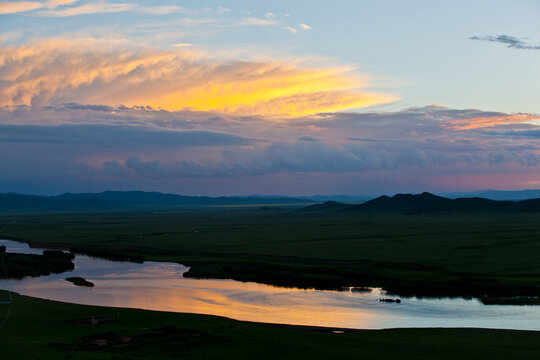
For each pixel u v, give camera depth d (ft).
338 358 119.85
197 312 184.96
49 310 173.88
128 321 159.02
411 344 131.54
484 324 162.81
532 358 117.70
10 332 144.05
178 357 119.55
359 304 196.03
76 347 127.54
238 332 144.66
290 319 172.86
